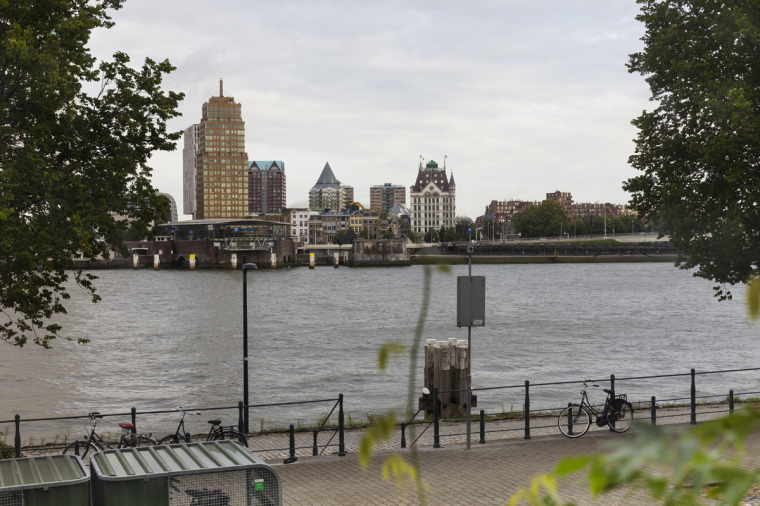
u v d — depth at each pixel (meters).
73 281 150.75
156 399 35.78
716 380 37.62
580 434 19.11
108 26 21.22
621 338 59.44
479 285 16.73
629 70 23.81
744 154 20.42
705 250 21.88
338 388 37.47
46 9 18.69
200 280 155.25
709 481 1.08
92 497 9.36
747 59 20.16
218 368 45.06
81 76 20.55
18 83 17.98
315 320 75.88
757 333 62.78
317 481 14.84
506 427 22.05
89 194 19.75
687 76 21.22
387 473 1.72
